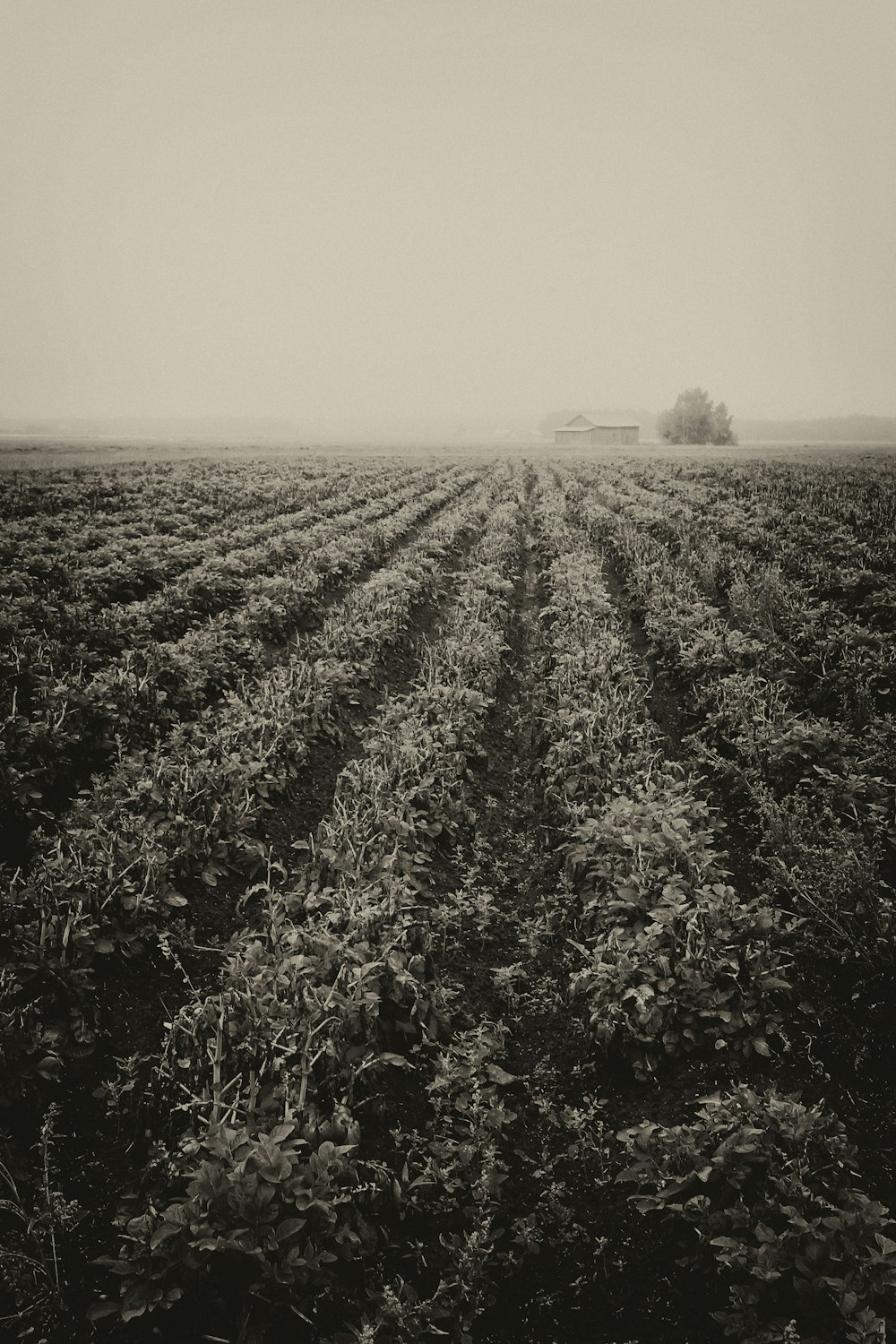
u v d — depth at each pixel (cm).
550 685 1201
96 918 595
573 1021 606
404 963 590
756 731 935
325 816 861
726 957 581
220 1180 404
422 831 791
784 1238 386
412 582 1688
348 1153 446
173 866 685
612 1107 527
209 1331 379
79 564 1650
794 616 1331
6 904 593
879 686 1065
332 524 2367
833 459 6134
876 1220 388
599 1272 426
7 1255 373
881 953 592
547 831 862
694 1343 386
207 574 1549
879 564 1736
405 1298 402
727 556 1869
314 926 600
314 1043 492
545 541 2394
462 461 6500
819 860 686
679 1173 444
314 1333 385
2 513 2353
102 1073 514
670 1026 554
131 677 960
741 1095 466
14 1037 489
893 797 773
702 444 11762
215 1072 458
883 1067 536
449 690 1077
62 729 859
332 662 1170
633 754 906
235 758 809
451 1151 487
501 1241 445
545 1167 488
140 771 793
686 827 698
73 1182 443
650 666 1339
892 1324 350
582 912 688
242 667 1217
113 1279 400
